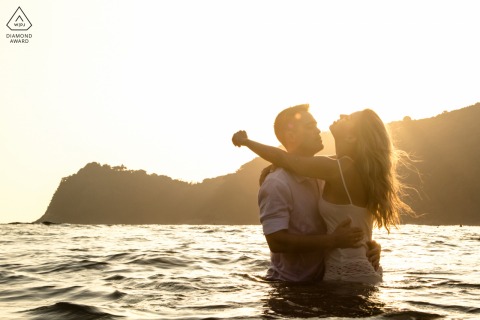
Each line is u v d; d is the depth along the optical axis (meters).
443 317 2.32
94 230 18.62
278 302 2.72
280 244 3.29
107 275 4.19
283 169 3.43
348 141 3.37
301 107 3.64
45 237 12.00
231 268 4.71
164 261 5.26
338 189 3.30
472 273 4.18
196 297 2.96
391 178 3.38
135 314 2.48
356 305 2.61
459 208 126.38
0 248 7.84
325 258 3.45
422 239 11.10
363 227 3.36
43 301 2.99
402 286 3.27
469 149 136.75
